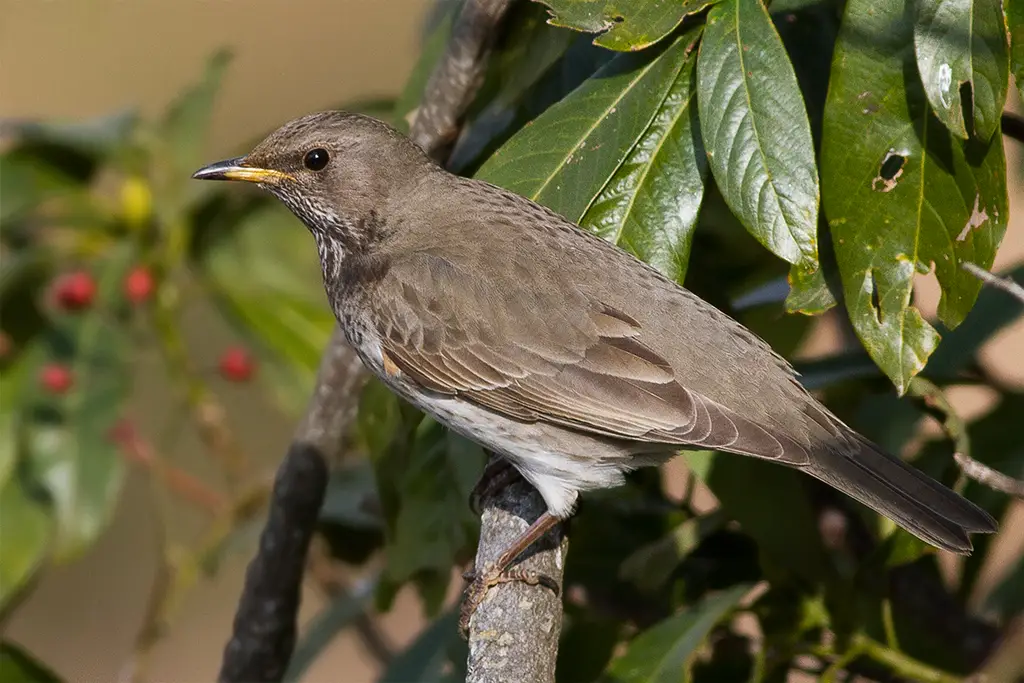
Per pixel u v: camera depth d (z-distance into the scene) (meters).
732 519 9.84
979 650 10.13
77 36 23.11
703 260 11.09
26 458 12.02
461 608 10.17
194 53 23.55
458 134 10.91
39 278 12.58
